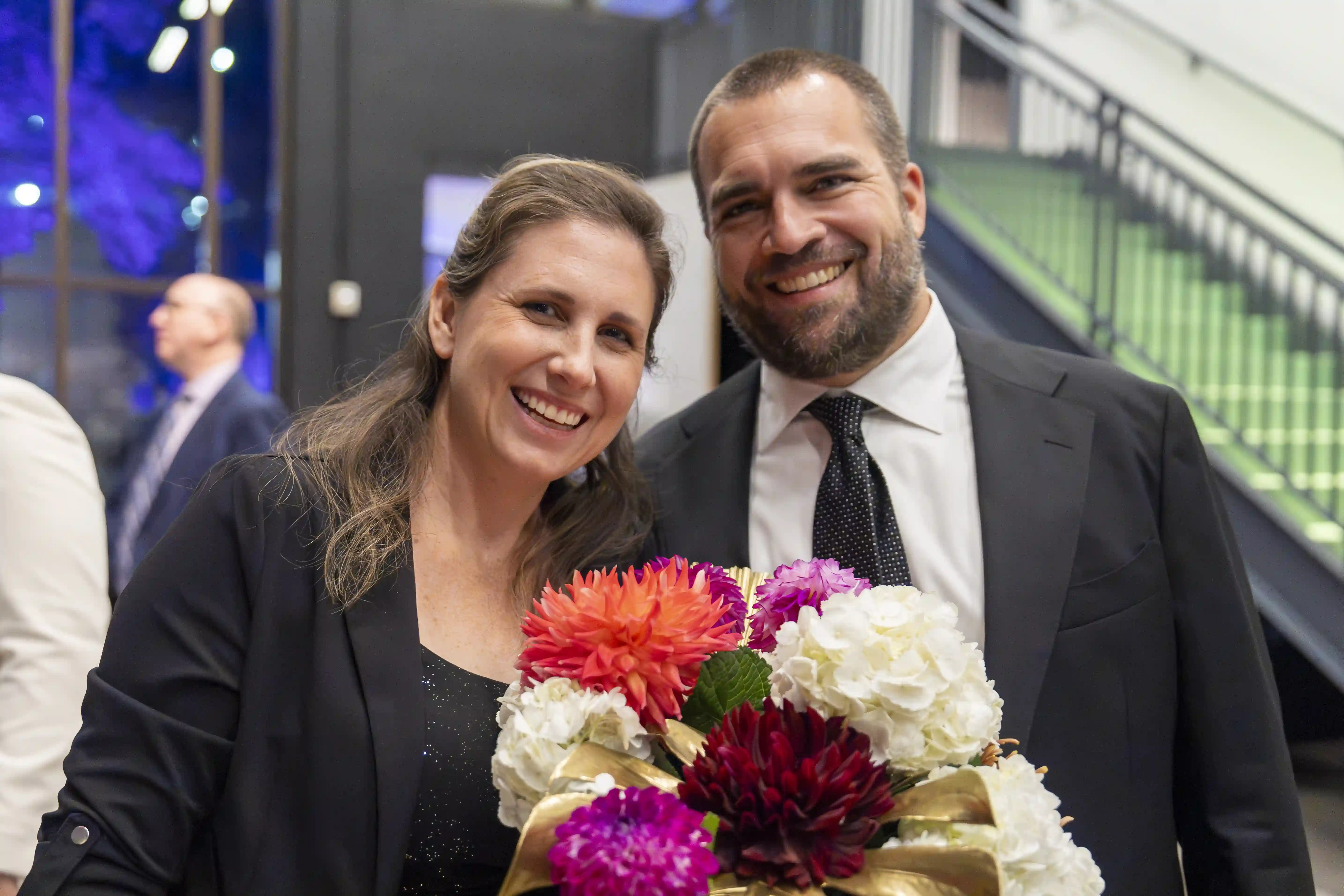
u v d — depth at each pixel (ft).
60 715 4.66
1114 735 4.80
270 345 20.79
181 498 14.26
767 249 5.24
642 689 3.22
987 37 19.74
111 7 19.77
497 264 4.29
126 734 3.88
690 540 5.59
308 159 20.76
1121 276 18.04
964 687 3.21
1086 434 5.20
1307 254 18.12
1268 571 14.30
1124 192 19.17
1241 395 16.51
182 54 20.21
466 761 4.10
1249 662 4.90
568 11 22.90
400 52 21.44
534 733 3.14
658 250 4.50
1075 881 3.18
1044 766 4.74
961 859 2.84
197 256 20.38
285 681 4.09
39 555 4.79
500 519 4.56
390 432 4.54
